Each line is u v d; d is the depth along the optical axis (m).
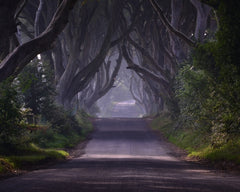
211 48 29.34
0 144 30.11
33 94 47.84
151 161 29.06
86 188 12.04
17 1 26.70
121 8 71.81
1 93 29.75
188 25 70.12
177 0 62.25
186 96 44.38
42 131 44.88
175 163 27.73
